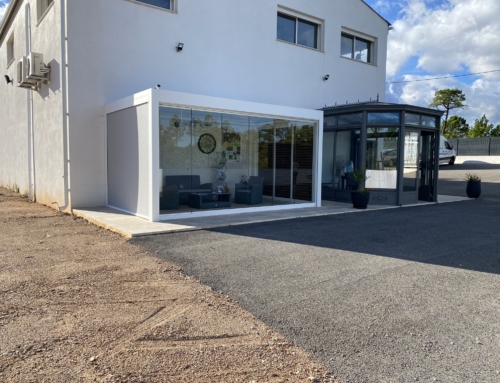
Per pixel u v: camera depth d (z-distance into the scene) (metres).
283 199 10.47
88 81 9.20
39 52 11.02
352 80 15.63
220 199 9.85
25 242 6.18
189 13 10.74
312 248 5.95
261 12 12.45
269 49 12.74
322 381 2.55
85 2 9.05
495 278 4.65
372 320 3.46
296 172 10.65
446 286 4.36
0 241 6.24
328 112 12.46
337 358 2.83
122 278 4.45
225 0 11.50
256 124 10.16
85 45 9.11
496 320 3.49
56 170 9.88
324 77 14.49
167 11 10.33
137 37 9.85
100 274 4.58
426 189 12.61
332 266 5.04
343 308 3.71
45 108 10.56
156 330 3.21
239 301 3.85
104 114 9.39
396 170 11.38
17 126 13.96
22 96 12.96
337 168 12.43
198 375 2.60
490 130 48.00
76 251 5.61
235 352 2.90
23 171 13.43
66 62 8.96
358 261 5.29
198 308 3.67
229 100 8.68
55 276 4.48
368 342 3.07
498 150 32.69
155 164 7.66
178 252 5.59
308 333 3.21
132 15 9.75
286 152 10.47
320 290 4.18
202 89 11.13
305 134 10.62
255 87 12.42
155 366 2.69
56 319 3.38
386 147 11.41
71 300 3.80
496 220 8.79
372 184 11.54
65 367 2.64
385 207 10.97
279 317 3.50
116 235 6.73
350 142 12.01
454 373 2.65
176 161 8.77
